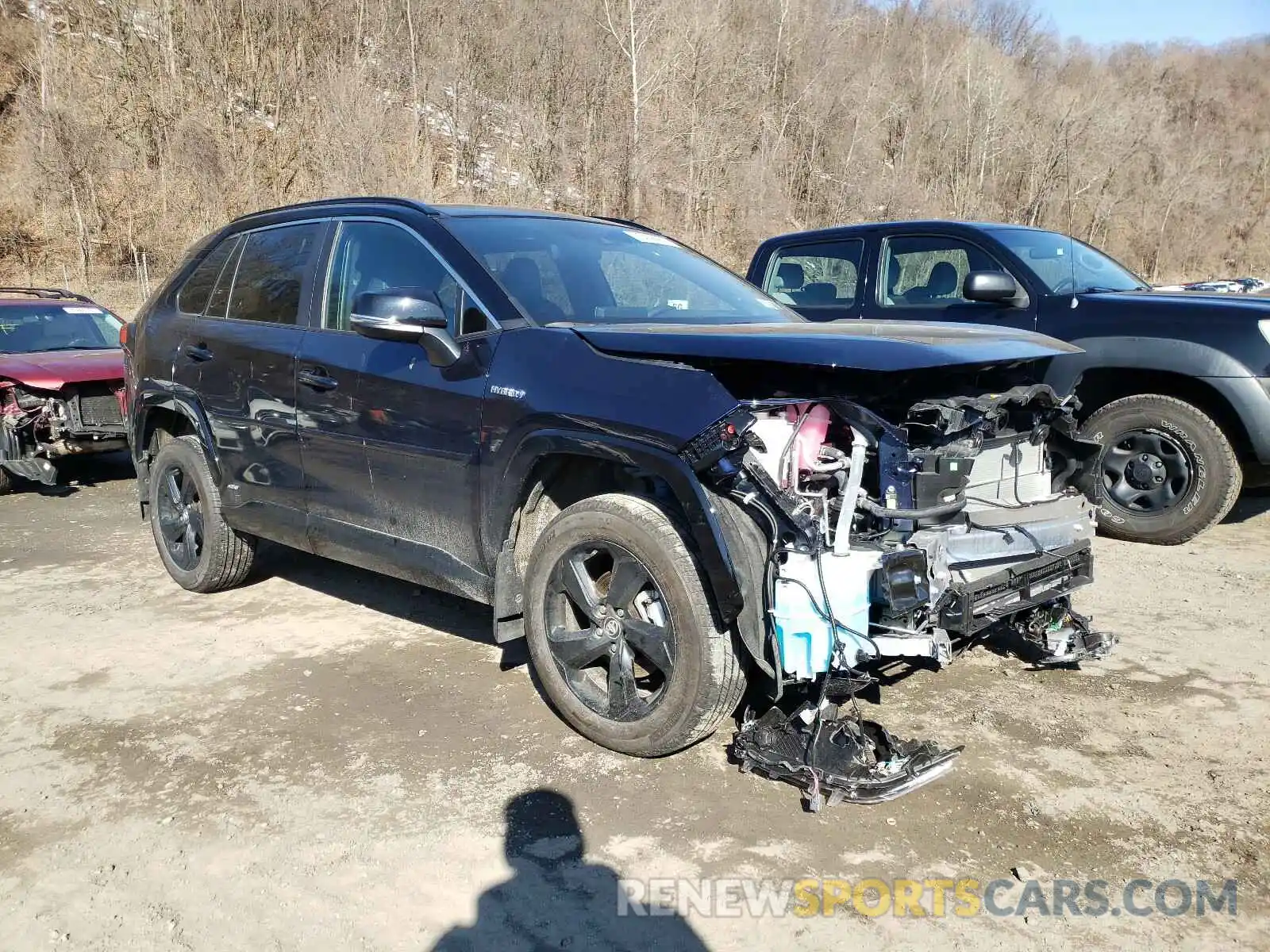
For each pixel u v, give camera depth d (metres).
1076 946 2.33
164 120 27.88
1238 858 2.67
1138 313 5.65
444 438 3.54
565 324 3.45
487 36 34.19
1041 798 2.98
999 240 6.41
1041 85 64.31
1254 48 87.94
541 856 2.70
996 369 3.30
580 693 3.31
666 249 4.52
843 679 2.92
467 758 3.25
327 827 2.85
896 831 2.81
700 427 2.79
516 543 3.43
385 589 5.14
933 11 63.00
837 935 2.37
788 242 7.66
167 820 2.89
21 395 7.65
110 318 9.57
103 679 3.96
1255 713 3.55
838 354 2.80
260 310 4.53
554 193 33.06
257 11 30.70
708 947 2.33
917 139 50.66
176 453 4.98
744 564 2.80
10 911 2.49
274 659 4.15
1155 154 62.44
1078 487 3.62
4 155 26.52
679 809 2.92
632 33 36.12
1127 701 3.66
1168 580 5.12
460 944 2.35
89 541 6.32
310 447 4.13
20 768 3.22
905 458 2.79
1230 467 5.48
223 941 2.37
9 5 28.59
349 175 27.78
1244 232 65.31
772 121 41.81
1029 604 3.21
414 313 3.36
